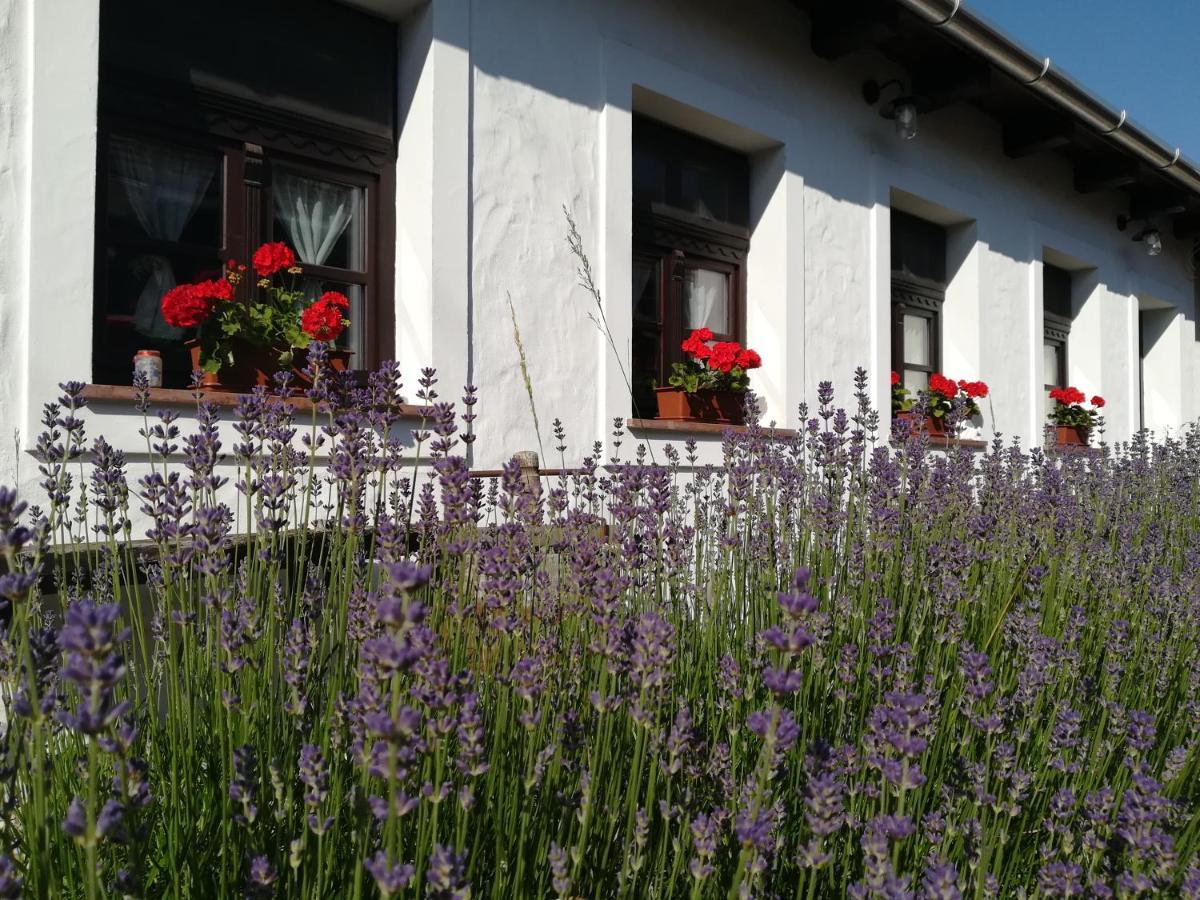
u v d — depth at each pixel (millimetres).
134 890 1133
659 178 6363
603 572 1648
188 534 1770
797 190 6898
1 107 3385
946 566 2670
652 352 6359
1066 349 11398
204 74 4234
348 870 1472
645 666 1435
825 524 2789
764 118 6605
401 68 4871
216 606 1641
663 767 1561
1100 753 2176
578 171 5383
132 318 4043
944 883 1272
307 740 1593
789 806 1827
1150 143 9242
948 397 8242
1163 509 5359
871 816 1688
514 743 1665
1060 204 10453
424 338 4656
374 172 4844
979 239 8977
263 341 4020
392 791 1012
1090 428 10727
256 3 4418
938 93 7832
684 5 6105
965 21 6676
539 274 5152
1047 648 2268
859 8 6715
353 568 2105
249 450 2061
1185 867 1764
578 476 3252
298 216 4637
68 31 3543
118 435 3555
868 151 7664
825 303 7160
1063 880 1562
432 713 1451
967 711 2018
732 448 3416
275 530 1962
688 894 1585
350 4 4711
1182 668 2855
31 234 3432
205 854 1476
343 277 4754
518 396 5016
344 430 2154
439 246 4668
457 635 1731
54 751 1576
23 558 1869
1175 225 12898
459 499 1809
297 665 1562
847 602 2396
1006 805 1782
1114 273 11516
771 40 6754
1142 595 3215
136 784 1182
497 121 4973
